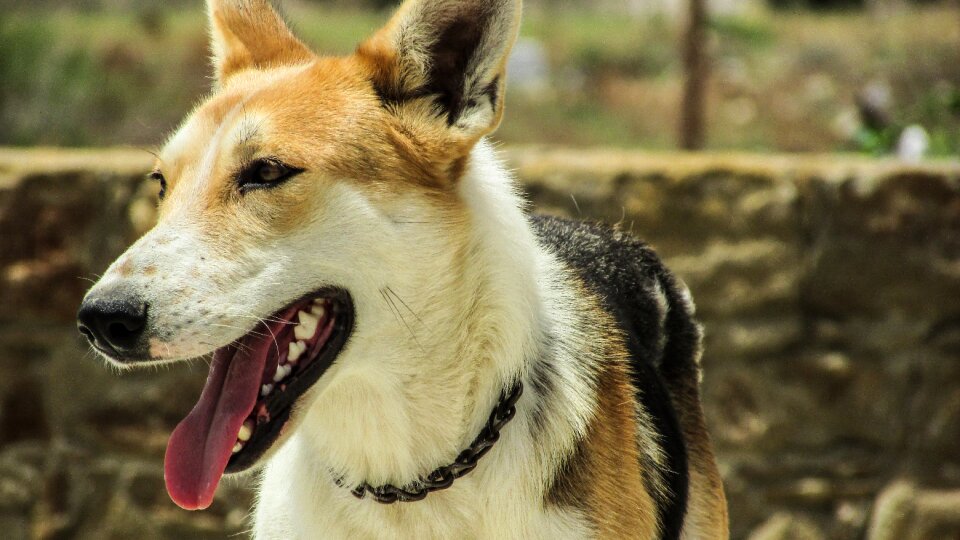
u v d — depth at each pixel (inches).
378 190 152.1
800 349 271.0
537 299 163.0
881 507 269.3
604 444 163.3
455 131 155.9
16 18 671.8
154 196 269.3
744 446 270.7
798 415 271.0
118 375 273.9
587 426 161.9
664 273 221.6
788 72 746.8
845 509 270.5
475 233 156.6
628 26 1031.0
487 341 157.2
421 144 155.9
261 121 151.6
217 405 151.3
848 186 267.3
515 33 152.5
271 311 147.6
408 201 153.2
